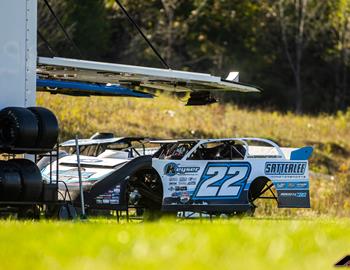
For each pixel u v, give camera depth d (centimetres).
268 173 5469
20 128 4275
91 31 14275
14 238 2397
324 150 10888
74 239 2341
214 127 10662
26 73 4656
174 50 15962
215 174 5309
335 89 16900
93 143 5388
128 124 9912
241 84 5488
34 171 4341
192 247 2122
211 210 5288
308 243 2317
